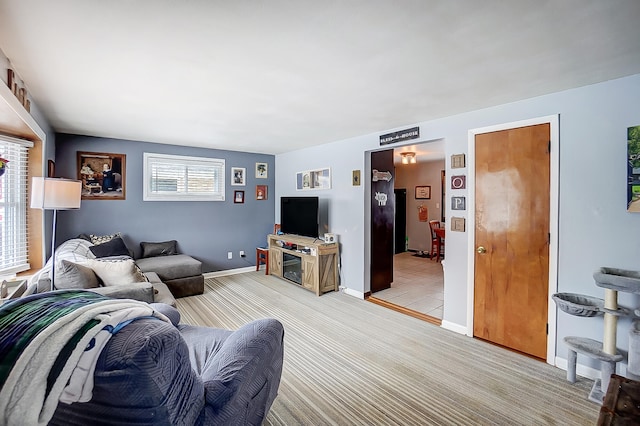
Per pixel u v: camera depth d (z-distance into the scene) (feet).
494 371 7.89
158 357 2.76
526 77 7.19
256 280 16.94
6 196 8.99
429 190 24.91
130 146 15.12
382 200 15.05
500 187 9.32
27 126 8.08
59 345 2.58
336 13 4.69
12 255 9.21
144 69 6.81
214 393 3.83
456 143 10.40
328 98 8.78
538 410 6.39
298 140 15.17
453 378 7.55
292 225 16.90
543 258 8.50
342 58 6.27
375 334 10.07
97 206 14.35
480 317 9.80
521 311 8.91
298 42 5.62
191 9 4.59
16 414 2.43
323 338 9.74
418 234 25.80
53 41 5.55
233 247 18.53
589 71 6.82
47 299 3.25
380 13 4.68
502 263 9.30
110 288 7.46
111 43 5.64
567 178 8.01
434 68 6.73
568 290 8.04
